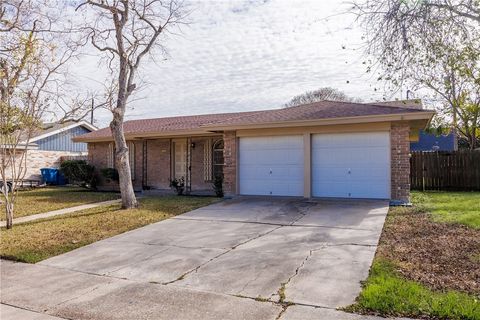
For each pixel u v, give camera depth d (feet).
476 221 27.12
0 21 37.22
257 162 45.60
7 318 14.17
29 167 76.43
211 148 57.77
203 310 14.26
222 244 24.04
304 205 37.65
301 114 44.32
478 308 12.96
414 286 15.15
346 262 19.11
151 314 14.10
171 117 72.23
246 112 65.16
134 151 63.26
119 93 40.70
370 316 13.14
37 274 19.53
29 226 31.35
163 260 21.16
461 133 80.59
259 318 13.35
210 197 48.85
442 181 52.60
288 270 18.39
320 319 13.05
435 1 24.58
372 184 39.42
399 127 38.19
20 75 30.48
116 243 25.49
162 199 47.29
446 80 33.30
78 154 86.69
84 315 14.24
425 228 25.91
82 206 43.27
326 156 41.63
